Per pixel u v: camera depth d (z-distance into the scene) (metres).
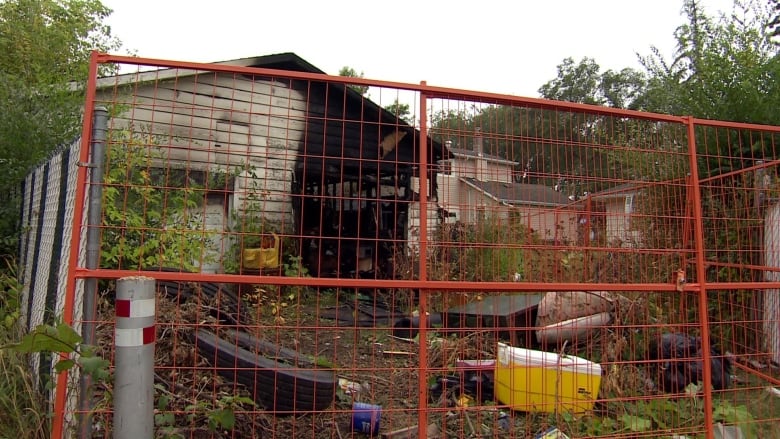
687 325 3.09
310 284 2.38
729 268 4.89
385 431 3.21
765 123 5.71
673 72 7.36
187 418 2.76
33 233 4.48
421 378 2.55
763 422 3.30
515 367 3.33
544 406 3.15
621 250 3.05
